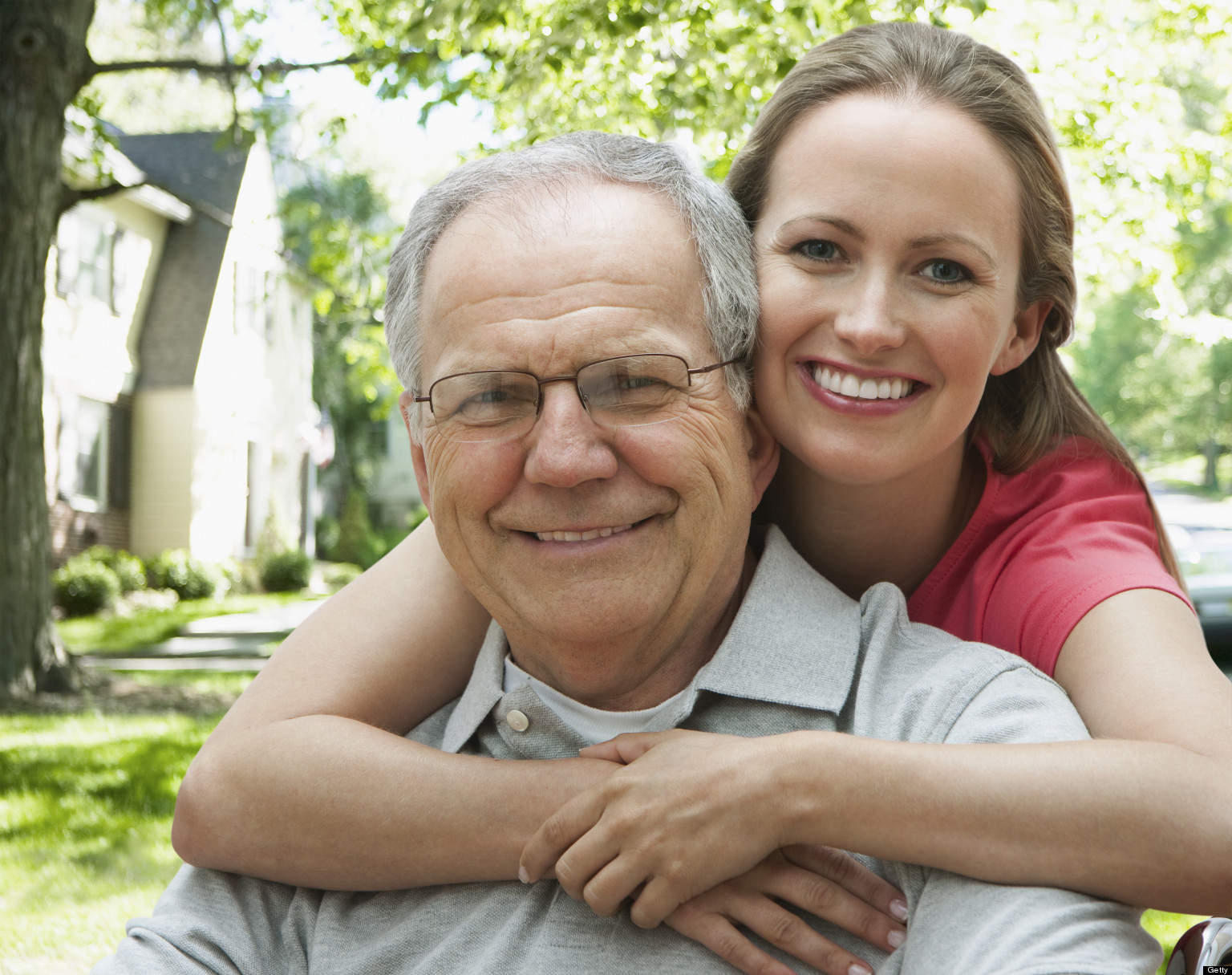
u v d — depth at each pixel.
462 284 1.49
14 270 9.51
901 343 1.58
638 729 1.60
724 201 1.61
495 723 1.67
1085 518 1.85
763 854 1.33
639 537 1.48
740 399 1.57
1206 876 1.23
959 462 1.92
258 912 1.59
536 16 7.09
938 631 1.65
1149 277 8.41
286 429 26.11
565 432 1.44
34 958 3.76
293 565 23.28
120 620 17.11
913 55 1.65
